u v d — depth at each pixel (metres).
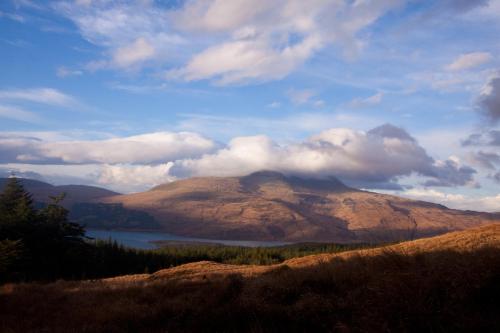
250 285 14.80
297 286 12.56
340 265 14.38
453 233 30.66
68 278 75.56
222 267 51.81
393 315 7.84
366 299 9.12
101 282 31.03
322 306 9.90
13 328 13.11
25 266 66.88
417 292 8.25
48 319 14.27
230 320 10.29
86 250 84.38
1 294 20.56
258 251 119.00
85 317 13.76
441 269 9.57
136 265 96.19
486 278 8.68
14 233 72.31
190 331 10.25
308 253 113.44
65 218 88.38
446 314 7.61
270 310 10.37
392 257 11.91
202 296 13.71
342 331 7.95
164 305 13.11
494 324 7.23
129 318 12.30
